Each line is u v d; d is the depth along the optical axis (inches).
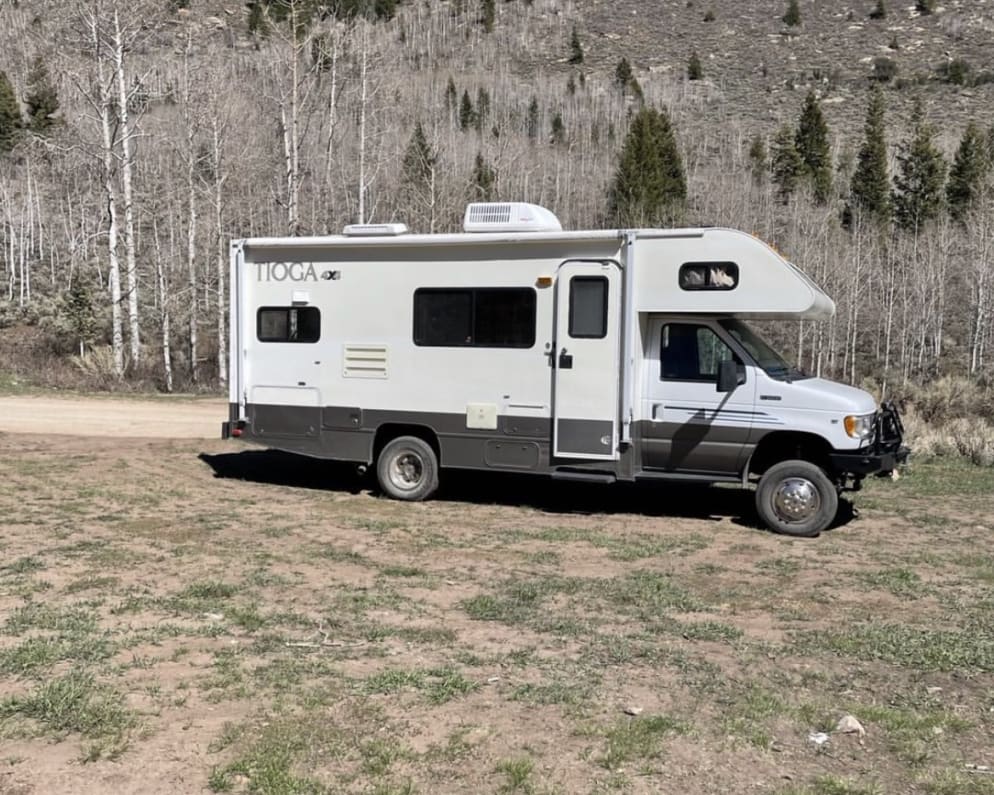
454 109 3014.3
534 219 363.9
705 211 2122.3
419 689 179.3
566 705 173.6
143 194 1443.2
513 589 253.1
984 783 144.9
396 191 1565.0
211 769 145.2
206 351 1283.2
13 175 2124.8
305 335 398.6
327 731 159.6
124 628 212.2
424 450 382.3
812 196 2214.6
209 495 387.2
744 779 145.9
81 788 138.6
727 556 298.5
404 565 279.6
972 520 355.6
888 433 360.5
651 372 350.6
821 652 206.2
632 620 229.0
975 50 3941.9
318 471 458.9
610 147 2893.7
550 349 358.0
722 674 192.1
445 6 5009.8
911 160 2234.3
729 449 342.0
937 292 1676.9
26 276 1740.9
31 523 321.1
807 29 4473.4
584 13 4985.2
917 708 175.2
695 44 4463.6
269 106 1289.4
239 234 1418.6
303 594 245.4
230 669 187.3
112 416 654.5
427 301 377.4
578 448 357.1
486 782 143.3
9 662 187.0
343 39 1195.3
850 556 299.1
